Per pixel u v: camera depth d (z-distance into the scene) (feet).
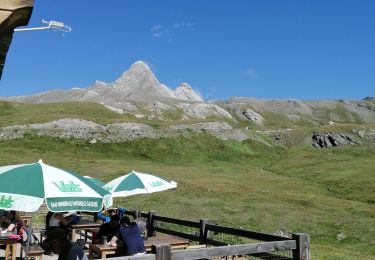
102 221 58.70
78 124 358.02
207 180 207.00
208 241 40.78
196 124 413.39
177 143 359.46
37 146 303.27
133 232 35.06
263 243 29.86
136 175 50.55
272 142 447.01
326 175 255.50
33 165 27.89
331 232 99.86
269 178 243.60
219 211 122.42
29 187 25.40
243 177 239.91
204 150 357.41
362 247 86.33
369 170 260.62
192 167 286.05
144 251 35.47
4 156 252.62
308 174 266.77
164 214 115.85
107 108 624.59
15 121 355.36
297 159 356.79
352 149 407.44
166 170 239.91
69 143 320.91
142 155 321.32
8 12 8.98
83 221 57.93
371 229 104.12
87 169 217.56
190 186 171.12
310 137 457.68
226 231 38.34
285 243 31.17
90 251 39.65
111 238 39.34
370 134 445.37
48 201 25.14
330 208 140.15
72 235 50.03
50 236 23.68
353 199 182.80
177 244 40.11
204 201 139.85
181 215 115.55
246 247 29.01
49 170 27.71
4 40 9.88
